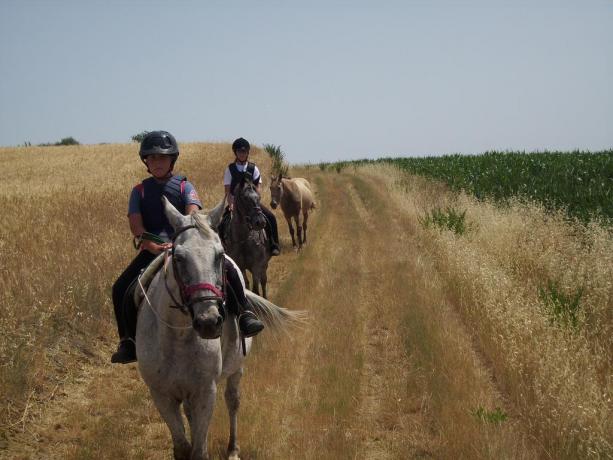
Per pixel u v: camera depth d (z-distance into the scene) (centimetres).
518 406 598
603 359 630
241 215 923
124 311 467
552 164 2220
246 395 650
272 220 1010
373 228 1761
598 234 1006
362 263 1322
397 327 863
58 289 835
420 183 2547
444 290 1025
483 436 517
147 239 448
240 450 536
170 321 405
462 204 1630
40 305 782
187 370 415
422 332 810
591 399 520
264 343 802
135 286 461
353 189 2789
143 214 462
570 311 713
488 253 1105
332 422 589
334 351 773
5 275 863
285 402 635
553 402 546
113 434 557
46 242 1068
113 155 4428
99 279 921
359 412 621
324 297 1037
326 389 657
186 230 398
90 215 1366
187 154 3794
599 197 1417
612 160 2034
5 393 597
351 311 951
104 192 1784
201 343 413
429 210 1766
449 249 1141
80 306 824
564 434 500
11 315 715
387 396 641
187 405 446
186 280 379
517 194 1734
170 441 560
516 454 494
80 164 3700
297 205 1516
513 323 712
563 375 563
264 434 557
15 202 1508
